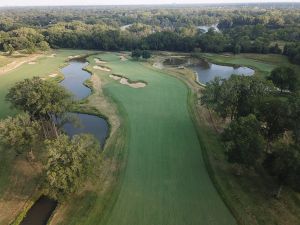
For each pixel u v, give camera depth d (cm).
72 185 4188
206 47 17325
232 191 4675
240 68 13850
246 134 4481
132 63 14638
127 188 4853
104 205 4475
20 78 11725
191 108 8094
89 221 4194
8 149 5934
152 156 5747
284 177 4103
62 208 4419
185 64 14912
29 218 4384
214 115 7556
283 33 18675
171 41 18525
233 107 6384
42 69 13312
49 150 4262
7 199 4712
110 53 17938
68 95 6506
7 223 4244
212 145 6056
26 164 5566
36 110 6103
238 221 4138
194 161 5581
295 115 4888
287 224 4031
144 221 4194
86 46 19600
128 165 5472
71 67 14250
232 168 5247
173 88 10025
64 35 19850
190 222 4162
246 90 6247
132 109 8138
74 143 4512
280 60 14150
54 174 4034
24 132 5206
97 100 8988
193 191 4775
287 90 9738
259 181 4894
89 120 7688
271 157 4341
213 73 12950
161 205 4484
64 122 6619
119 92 9669
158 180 5047
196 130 6738
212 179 5019
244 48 16350
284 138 5625
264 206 4362
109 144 6228
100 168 5378
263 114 5153
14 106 6388
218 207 4434
